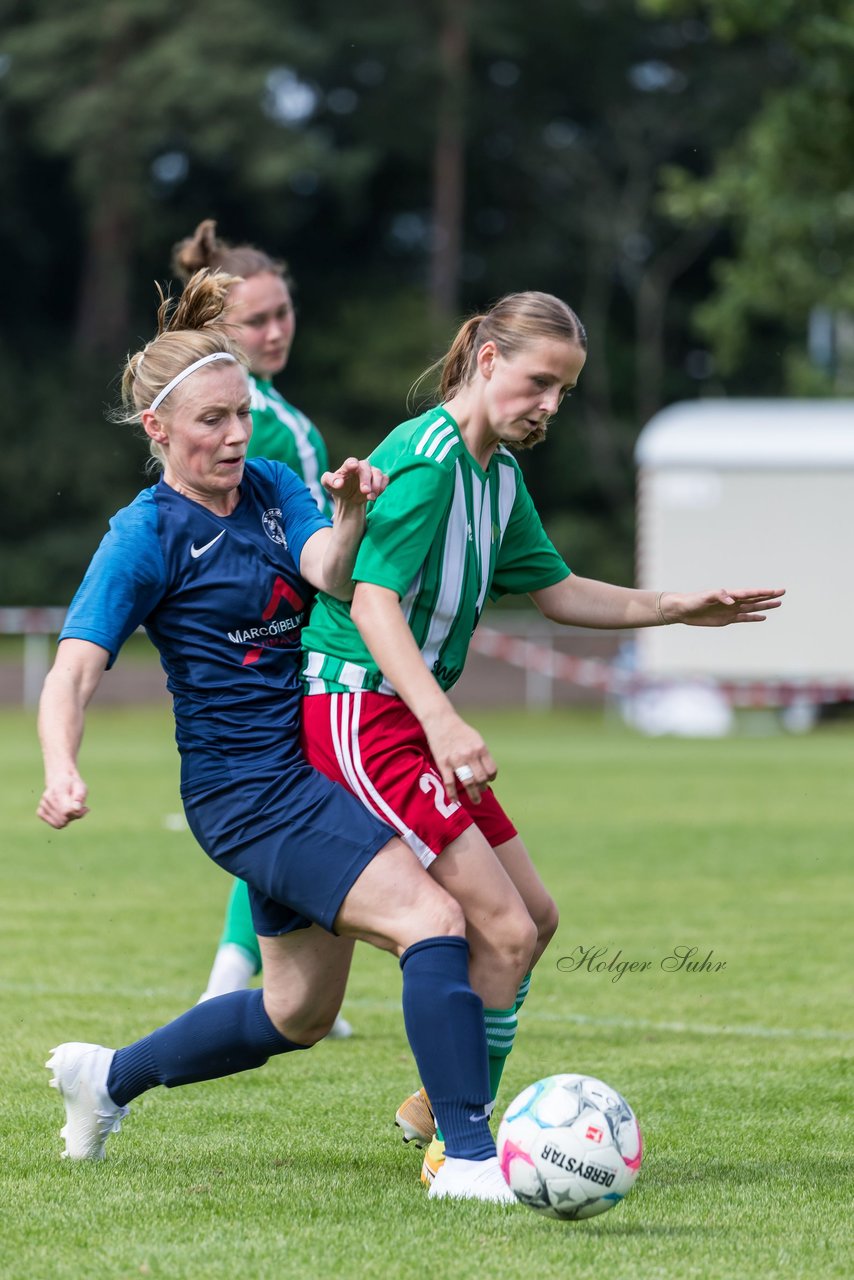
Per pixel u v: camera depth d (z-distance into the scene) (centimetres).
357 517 1429
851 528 8250
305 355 16088
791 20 7912
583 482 16350
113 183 14625
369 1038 2200
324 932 1488
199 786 1475
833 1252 1309
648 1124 1755
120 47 14612
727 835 4269
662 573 8431
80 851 3972
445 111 15562
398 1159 1614
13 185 15475
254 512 1536
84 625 1450
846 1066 2023
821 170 8694
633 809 4812
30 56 14438
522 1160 1360
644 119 16175
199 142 14338
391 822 1450
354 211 16212
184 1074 1559
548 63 16300
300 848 1431
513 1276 1245
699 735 7981
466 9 15362
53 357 15925
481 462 1524
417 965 1411
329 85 15850
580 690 9869
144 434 1638
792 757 6562
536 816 4647
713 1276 1248
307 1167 1584
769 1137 1702
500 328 1476
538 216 16925
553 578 1666
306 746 1491
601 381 16662
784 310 9944
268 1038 1536
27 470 15212
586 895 3353
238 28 14162
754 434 8381
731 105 15962
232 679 1477
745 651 8356
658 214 16475
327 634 1498
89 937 2916
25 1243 1341
